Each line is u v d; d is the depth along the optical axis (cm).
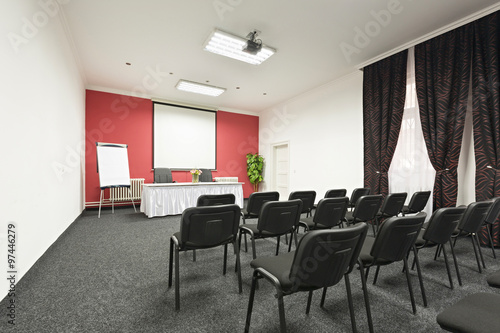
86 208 561
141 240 313
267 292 181
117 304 163
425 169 375
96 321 144
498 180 291
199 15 319
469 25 319
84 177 550
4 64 159
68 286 187
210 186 544
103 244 296
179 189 500
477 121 312
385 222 132
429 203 362
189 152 711
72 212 391
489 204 211
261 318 149
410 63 393
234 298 172
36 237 216
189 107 715
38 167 222
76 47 394
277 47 399
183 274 212
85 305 161
